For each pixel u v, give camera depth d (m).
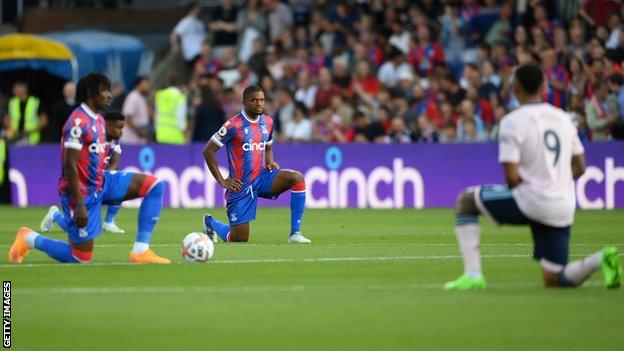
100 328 30.23
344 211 80.75
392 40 99.75
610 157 81.75
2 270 41.00
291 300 34.41
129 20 121.00
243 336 29.17
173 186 87.25
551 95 83.19
